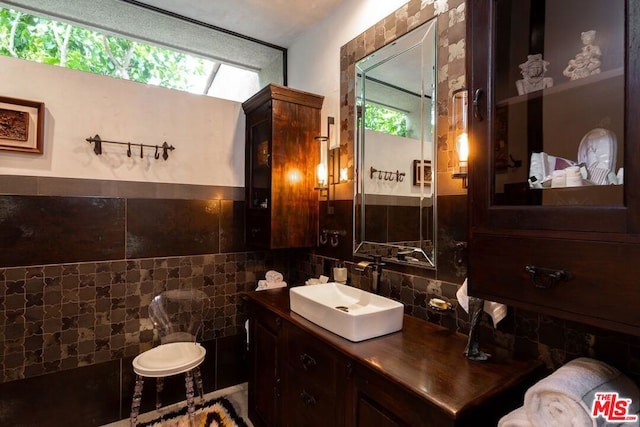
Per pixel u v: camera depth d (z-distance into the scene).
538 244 0.86
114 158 2.09
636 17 0.71
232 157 2.52
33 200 1.87
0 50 2.10
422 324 1.51
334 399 1.30
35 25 2.24
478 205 1.00
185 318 2.28
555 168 0.94
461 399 0.91
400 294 1.74
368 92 1.96
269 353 1.79
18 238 1.83
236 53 2.83
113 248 2.09
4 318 1.80
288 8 2.23
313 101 2.30
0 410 1.79
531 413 0.86
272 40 2.64
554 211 0.83
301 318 1.57
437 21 1.56
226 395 2.38
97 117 2.04
